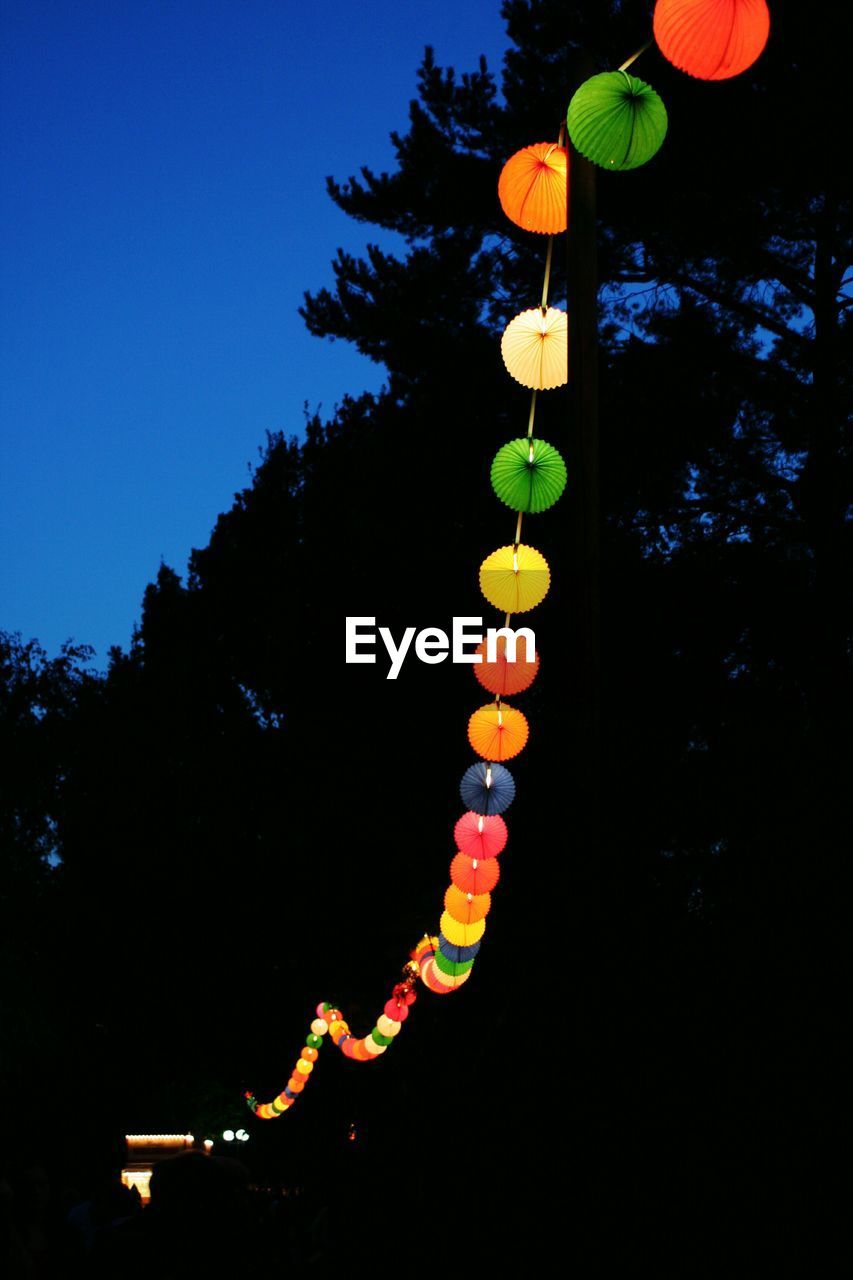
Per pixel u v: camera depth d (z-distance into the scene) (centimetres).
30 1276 466
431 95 1523
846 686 1295
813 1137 504
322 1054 2306
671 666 1360
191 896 3162
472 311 1557
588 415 531
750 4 446
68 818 3369
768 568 1396
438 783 1744
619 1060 506
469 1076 577
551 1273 493
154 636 4000
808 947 559
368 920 2095
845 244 1461
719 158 1330
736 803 716
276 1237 889
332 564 1908
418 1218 566
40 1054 2881
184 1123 3841
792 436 1523
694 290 1535
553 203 646
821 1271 485
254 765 3075
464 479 1520
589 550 519
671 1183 494
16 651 3256
